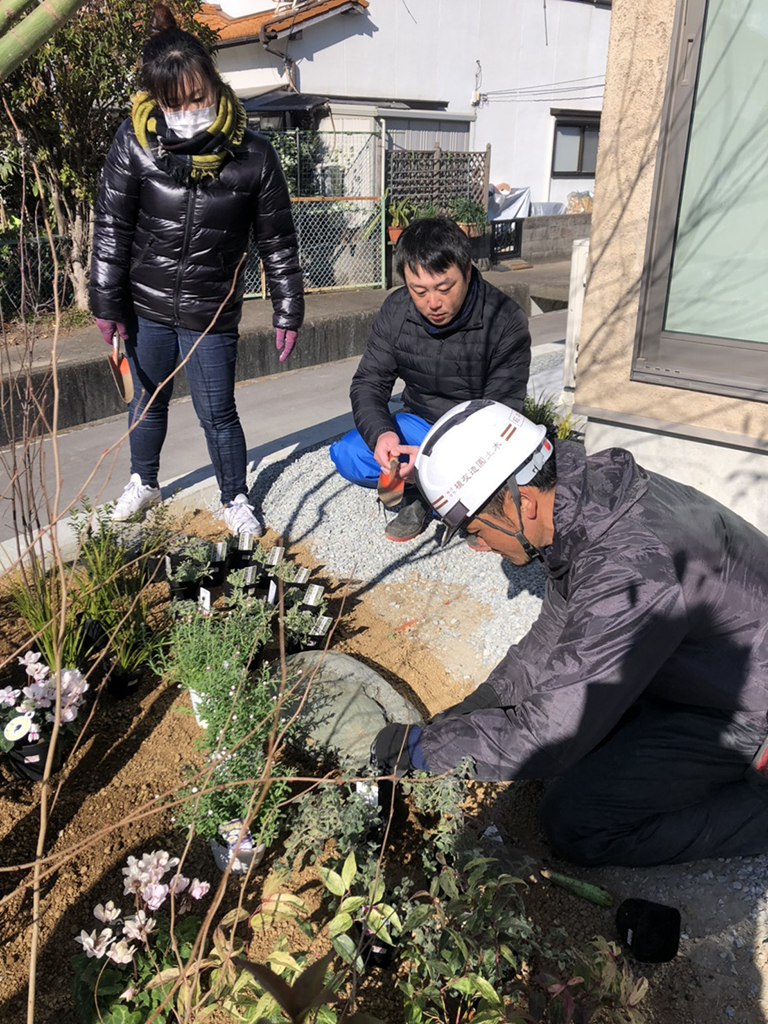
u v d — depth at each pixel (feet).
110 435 18.48
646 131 11.06
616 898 6.98
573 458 6.26
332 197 33.86
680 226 11.50
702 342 11.55
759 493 11.75
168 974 4.96
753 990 6.19
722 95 10.72
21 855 7.04
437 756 6.51
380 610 11.08
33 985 4.25
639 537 6.05
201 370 11.58
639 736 7.09
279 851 7.14
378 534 12.88
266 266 11.57
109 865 6.98
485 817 7.87
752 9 10.25
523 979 6.14
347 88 43.86
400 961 6.27
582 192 58.13
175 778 7.93
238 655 7.51
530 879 7.03
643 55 10.80
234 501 12.64
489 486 5.92
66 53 21.52
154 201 10.39
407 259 9.47
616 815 7.00
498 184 52.54
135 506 12.67
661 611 5.87
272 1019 4.58
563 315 38.40
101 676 8.88
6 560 11.12
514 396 10.99
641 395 12.22
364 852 6.28
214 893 6.75
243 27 42.52
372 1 42.78
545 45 51.57
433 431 6.25
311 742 7.89
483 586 11.58
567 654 5.99
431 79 46.96
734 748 7.06
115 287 10.93
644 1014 5.98
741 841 7.01
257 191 10.79
